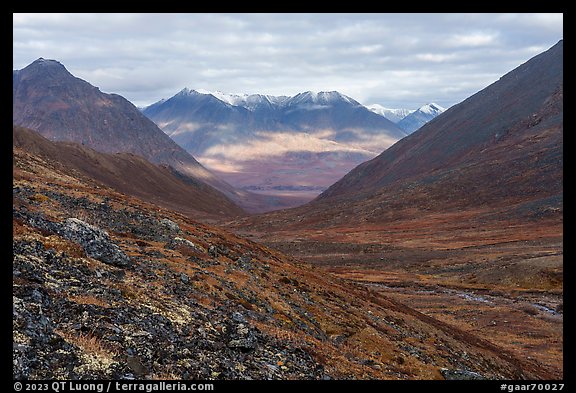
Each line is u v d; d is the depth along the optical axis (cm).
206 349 1753
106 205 4181
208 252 3803
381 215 18475
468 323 6041
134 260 2738
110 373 1309
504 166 19412
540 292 7475
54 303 1595
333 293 4234
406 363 2833
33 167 5738
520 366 4031
